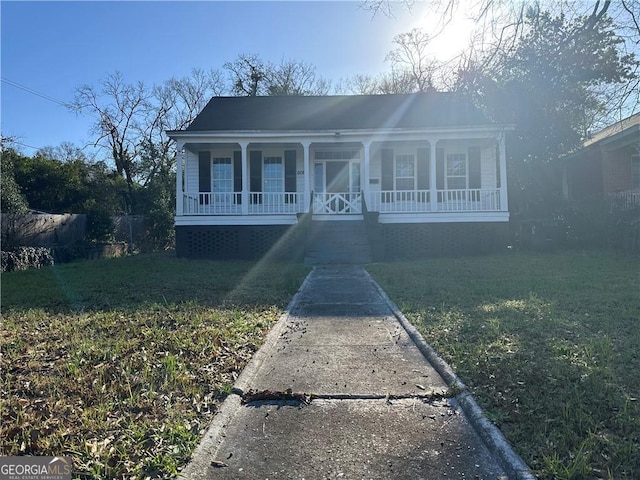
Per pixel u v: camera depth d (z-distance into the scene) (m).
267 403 3.66
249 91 40.00
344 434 3.13
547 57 13.05
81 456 2.78
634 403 3.31
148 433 3.06
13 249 15.26
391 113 18.62
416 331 5.56
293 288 8.97
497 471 2.65
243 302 7.68
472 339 5.14
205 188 18.22
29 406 3.54
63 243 18.95
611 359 4.25
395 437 3.08
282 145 17.75
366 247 15.08
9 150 27.08
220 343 5.16
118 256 19.67
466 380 3.93
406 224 16.28
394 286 8.98
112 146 35.06
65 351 4.99
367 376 4.22
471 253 15.96
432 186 16.31
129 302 7.81
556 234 15.89
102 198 30.34
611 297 7.18
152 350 4.90
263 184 18.25
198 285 9.69
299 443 3.02
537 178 18.20
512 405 3.38
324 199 17.06
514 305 6.82
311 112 19.17
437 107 18.81
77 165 29.95
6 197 18.73
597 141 18.33
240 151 18.20
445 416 3.39
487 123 16.27
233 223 16.41
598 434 2.88
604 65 13.84
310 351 5.01
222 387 3.84
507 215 16.03
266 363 4.62
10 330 5.96
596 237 15.18
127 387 3.85
